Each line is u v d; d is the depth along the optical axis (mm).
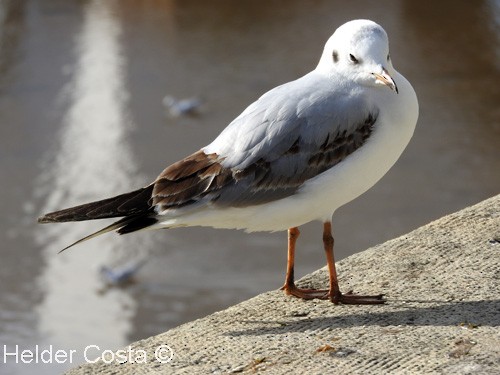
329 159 6273
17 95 28000
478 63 29797
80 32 33312
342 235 19625
